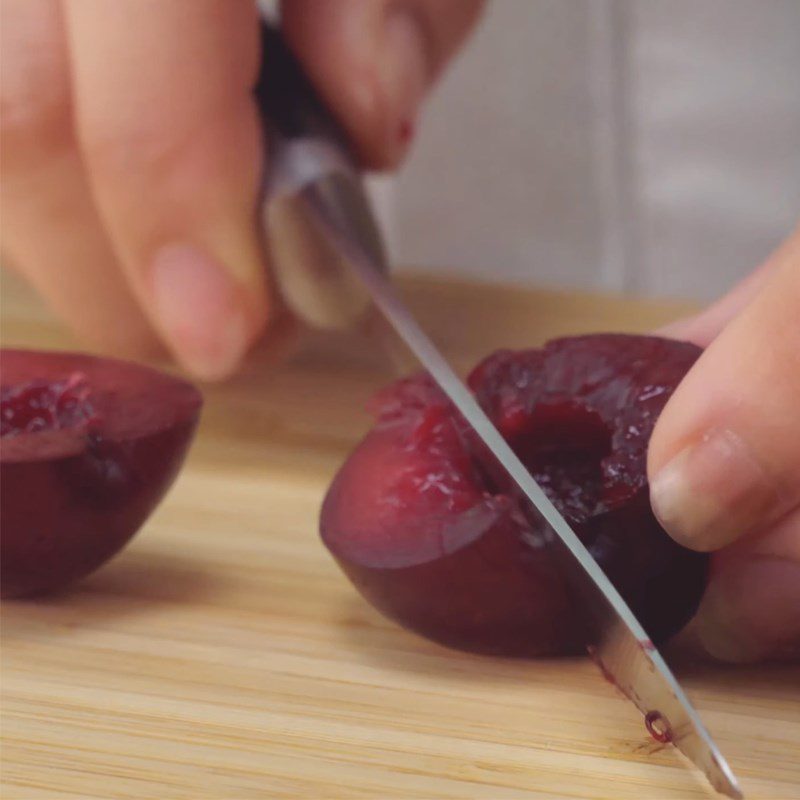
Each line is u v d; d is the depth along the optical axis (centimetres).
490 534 28
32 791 27
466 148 46
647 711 27
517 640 29
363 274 33
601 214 45
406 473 29
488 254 47
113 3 33
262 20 37
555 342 30
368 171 37
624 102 44
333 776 27
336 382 37
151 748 27
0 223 36
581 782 27
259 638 29
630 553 28
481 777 27
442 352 38
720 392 27
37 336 39
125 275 36
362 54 36
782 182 44
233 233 35
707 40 43
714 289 45
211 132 34
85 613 30
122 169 34
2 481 29
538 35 44
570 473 30
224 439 35
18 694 28
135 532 30
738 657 29
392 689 28
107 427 30
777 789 27
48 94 34
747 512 27
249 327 36
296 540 32
